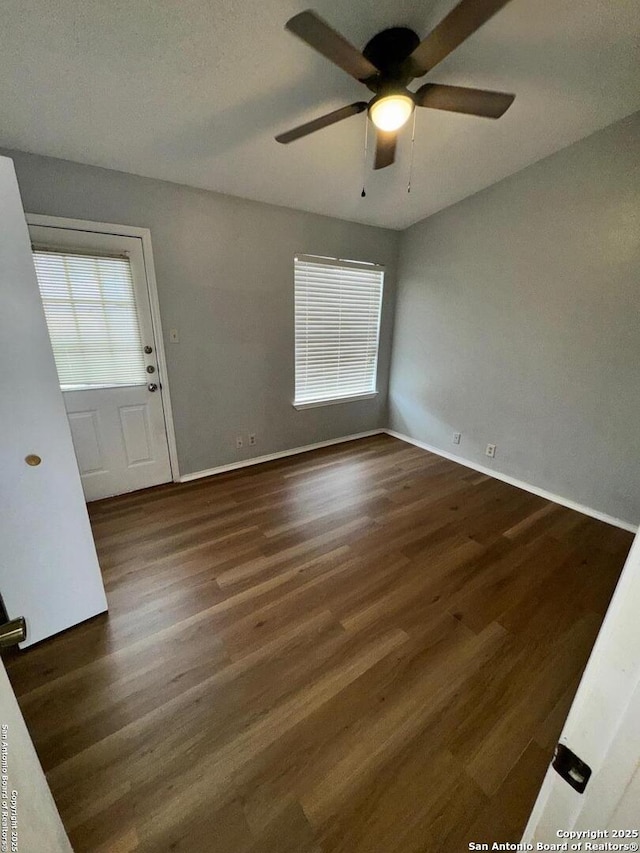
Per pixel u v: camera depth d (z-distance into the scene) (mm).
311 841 970
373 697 1336
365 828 996
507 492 2936
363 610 1726
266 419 3402
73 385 2469
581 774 429
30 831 504
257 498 2771
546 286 2666
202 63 1587
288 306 3230
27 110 1735
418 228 3498
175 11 1354
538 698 1344
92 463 2639
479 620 1683
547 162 2504
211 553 2127
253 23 1430
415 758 1153
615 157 2217
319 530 2369
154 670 1425
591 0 1438
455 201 3105
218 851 949
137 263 2467
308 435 3756
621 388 2406
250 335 3088
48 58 1480
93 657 1477
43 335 1343
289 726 1237
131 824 994
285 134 1665
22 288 1278
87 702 1306
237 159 2289
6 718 481
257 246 2924
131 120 1881
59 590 1541
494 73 1831
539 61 1752
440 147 2373
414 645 1547
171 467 2984
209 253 2719
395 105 1460
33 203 2092
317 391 3709
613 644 378
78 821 997
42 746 1170
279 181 2582
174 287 2637
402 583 1905
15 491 1369
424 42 1227
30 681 1380
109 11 1330
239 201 2756
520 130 2232
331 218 3238
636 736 372
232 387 3113
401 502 2752
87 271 2328
